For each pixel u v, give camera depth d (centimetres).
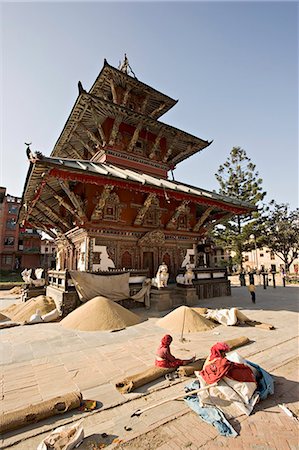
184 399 404
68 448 289
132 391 433
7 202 5006
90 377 490
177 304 1298
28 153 1028
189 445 307
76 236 1477
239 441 315
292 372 514
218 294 1611
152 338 749
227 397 391
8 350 648
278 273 4472
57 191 1577
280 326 902
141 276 1302
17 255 5128
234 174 3544
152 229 1554
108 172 1148
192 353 621
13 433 327
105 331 823
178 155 1902
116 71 1548
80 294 1062
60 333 805
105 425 344
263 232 3512
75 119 1518
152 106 1916
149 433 328
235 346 662
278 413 375
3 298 1936
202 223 1877
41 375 500
